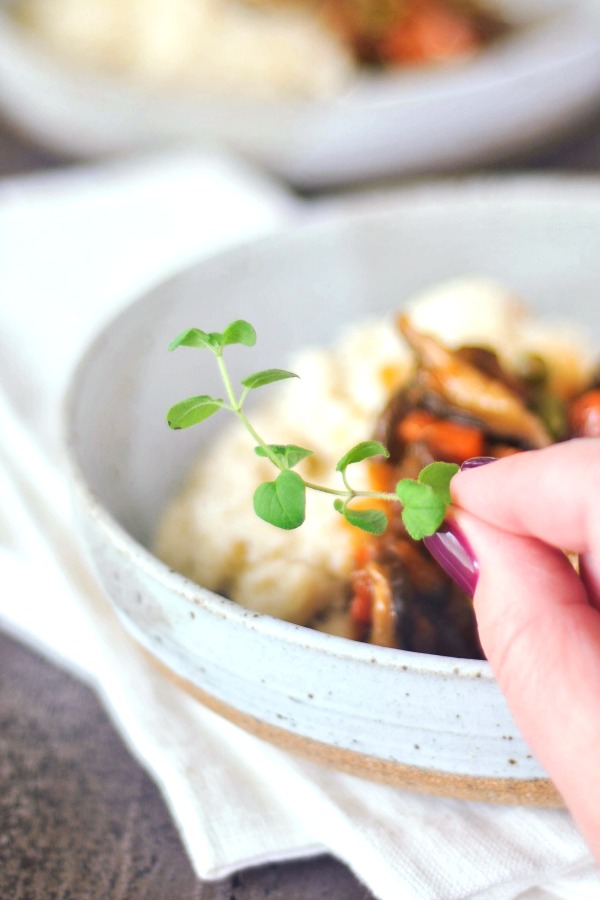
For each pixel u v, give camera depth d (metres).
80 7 0.92
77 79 0.79
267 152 0.81
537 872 0.36
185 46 0.89
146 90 0.80
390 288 0.54
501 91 0.79
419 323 0.50
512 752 0.35
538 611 0.32
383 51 0.98
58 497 0.49
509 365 0.45
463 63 0.96
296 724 0.37
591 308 0.54
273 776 0.39
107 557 0.39
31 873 0.39
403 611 0.39
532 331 0.50
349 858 0.37
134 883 0.39
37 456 0.50
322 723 0.36
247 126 0.79
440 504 0.33
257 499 0.35
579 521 0.32
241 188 0.72
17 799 0.41
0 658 0.46
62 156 0.87
